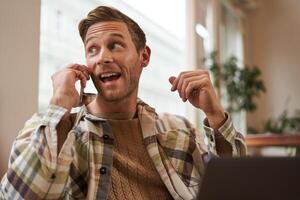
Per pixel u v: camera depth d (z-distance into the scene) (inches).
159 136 42.1
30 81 58.2
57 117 32.7
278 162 16.8
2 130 53.6
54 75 36.0
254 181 16.7
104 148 37.7
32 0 59.5
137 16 96.4
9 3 55.7
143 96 101.1
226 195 16.8
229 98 148.3
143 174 38.7
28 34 58.5
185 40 124.6
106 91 37.3
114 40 37.3
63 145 32.3
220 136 40.3
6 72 54.8
